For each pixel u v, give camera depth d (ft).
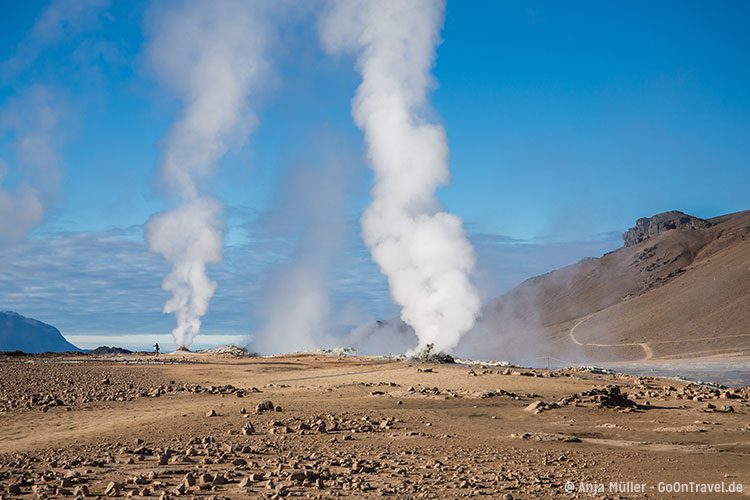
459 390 159.12
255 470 72.38
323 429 105.09
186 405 134.92
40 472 70.90
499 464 79.61
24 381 191.93
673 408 137.18
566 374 224.12
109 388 175.11
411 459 82.23
